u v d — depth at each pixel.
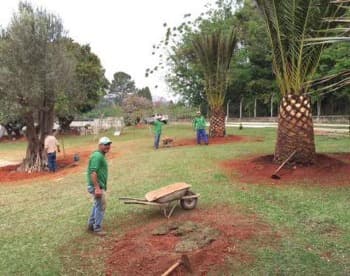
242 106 53.50
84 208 9.02
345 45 18.50
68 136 41.91
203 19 34.47
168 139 22.00
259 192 8.92
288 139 10.53
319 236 6.31
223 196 8.82
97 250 6.50
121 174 13.07
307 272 5.23
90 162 7.14
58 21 17.34
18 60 16.03
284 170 10.27
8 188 13.08
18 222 8.36
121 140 31.23
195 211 7.89
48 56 16.41
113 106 63.12
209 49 21.83
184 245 6.12
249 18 31.52
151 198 7.52
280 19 10.18
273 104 44.47
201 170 12.04
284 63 10.46
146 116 54.88
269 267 5.41
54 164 16.81
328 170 9.91
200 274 5.39
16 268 6.03
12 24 16.27
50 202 10.05
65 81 17.33
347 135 21.95
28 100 16.56
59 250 6.59
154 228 7.05
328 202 7.89
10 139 43.53
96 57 43.91
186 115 57.00
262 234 6.46
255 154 14.09
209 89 22.64
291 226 6.78
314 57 10.23
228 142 20.70
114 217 8.08
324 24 9.78
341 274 5.12
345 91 22.50
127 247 6.38
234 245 6.09
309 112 10.48
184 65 35.69
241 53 32.22
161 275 5.41
